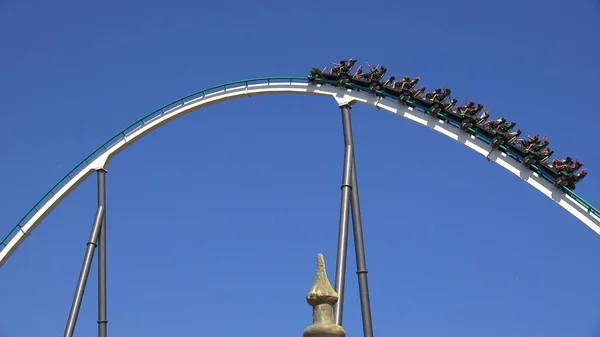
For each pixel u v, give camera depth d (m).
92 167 46.31
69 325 41.12
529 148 38.16
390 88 42.09
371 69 42.78
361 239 38.34
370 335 35.88
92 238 43.16
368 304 36.62
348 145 41.25
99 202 45.03
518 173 38.78
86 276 42.25
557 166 37.50
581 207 37.00
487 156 39.50
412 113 41.59
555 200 37.69
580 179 37.28
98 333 41.38
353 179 39.88
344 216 38.72
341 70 43.19
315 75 43.81
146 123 46.31
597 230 36.34
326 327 17.70
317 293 18.22
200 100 45.72
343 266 37.44
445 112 40.53
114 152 46.34
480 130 39.72
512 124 39.22
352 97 42.94
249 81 45.03
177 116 46.00
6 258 48.09
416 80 41.56
